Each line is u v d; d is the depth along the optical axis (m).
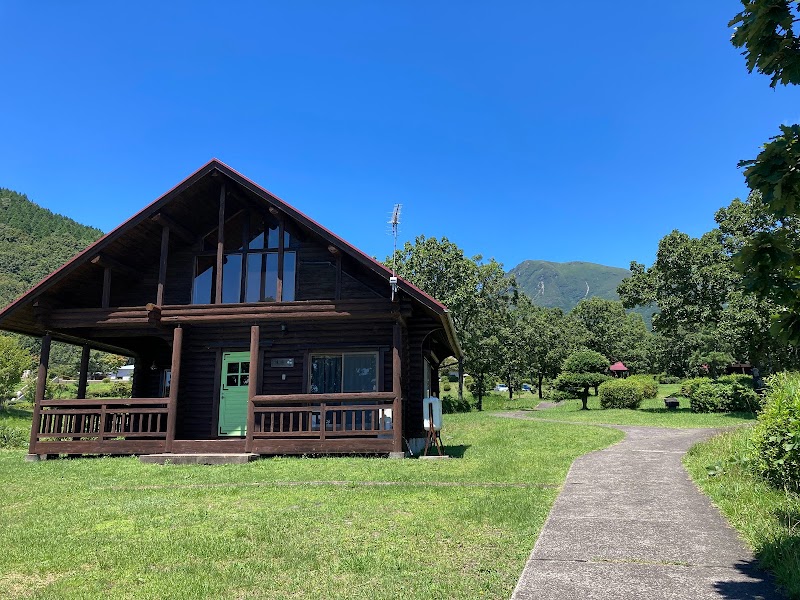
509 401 50.88
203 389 14.98
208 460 11.91
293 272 14.86
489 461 11.19
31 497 8.73
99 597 4.50
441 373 52.44
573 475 9.28
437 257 37.25
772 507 6.22
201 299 15.12
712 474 8.45
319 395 12.54
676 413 25.41
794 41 3.56
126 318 13.18
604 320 71.56
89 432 13.23
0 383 33.09
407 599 4.31
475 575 4.80
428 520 6.65
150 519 6.99
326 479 9.57
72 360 83.38
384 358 14.24
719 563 4.82
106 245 13.50
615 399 31.22
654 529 5.91
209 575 4.96
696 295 26.61
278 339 14.77
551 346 59.59
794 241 3.79
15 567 5.34
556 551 5.25
